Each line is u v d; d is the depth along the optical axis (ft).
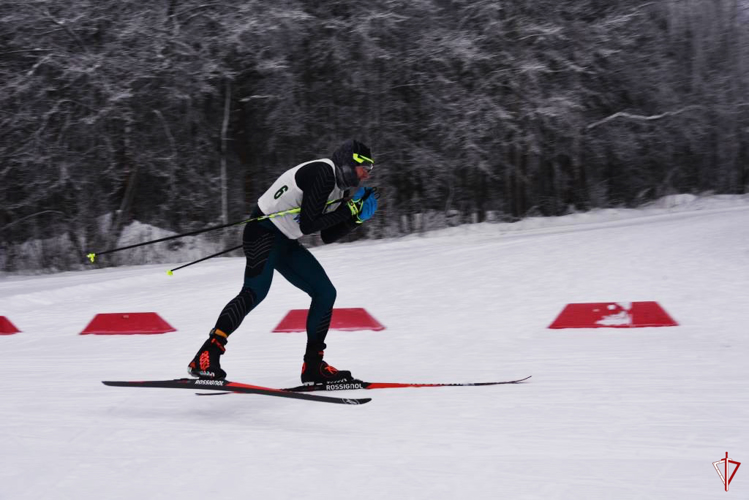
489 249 57.98
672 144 117.70
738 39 122.01
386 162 97.71
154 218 92.32
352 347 28.04
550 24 99.96
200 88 85.76
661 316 28.73
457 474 13.61
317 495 12.73
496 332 29.22
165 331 33.58
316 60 94.17
